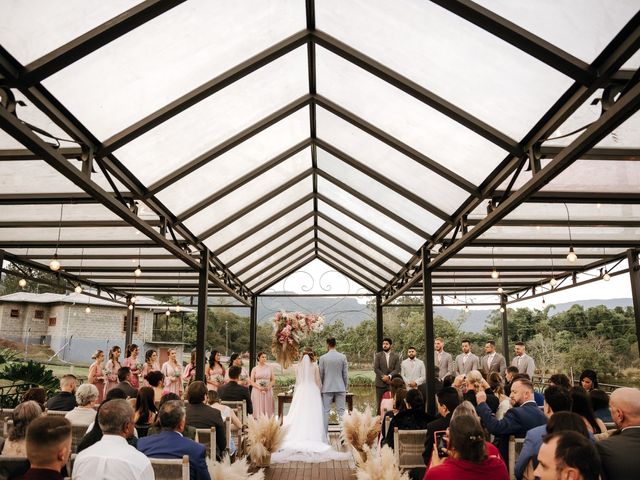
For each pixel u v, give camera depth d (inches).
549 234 290.8
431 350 294.5
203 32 148.6
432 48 151.5
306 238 450.6
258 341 740.7
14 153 169.6
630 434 91.1
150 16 126.4
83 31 122.7
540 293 486.6
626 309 701.9
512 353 858.8
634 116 144.0
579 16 113.3
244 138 217.3
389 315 962.1
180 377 330.0
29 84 126.3
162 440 117.1
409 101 186.2
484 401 144.1
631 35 112.6
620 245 301.0
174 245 253.3
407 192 258.4
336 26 168.7
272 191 299.7
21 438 115.2
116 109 159.5
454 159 206.1
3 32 114.4
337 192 320.8
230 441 203.3
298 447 273.4
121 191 211.8
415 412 173.6
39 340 878.4
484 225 206.1
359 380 605.6
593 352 655.1
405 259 378.6
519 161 178.9
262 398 313.3
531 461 110.0
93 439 122.5
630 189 204.1
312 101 222.8
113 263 379.9
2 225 259.9
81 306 879.7
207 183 243.6
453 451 89.0
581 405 122.3
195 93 171.9
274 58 177.9
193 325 1067.9
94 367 331.0
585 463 58.3
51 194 210.7
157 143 189.5
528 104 152.5
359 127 219.8
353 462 246.4
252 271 456.4
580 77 127.1
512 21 123.8
